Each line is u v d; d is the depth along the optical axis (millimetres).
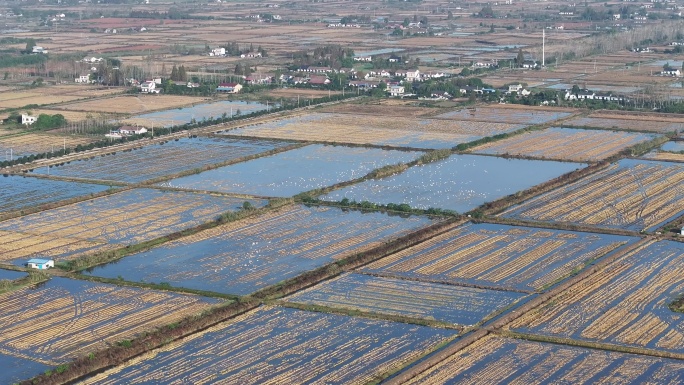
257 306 126125
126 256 146500
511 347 113000
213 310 123062
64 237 155375
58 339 115438
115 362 109562
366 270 140125
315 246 150875
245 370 107375
